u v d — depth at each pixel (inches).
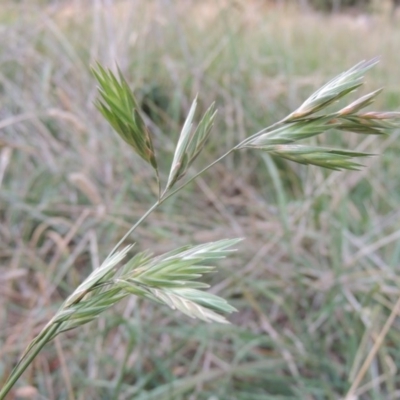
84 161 32.1
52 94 35.3
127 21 37.3
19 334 23.1
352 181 32.9
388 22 55.4
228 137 35.4
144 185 31.9
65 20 43.2
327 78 41.4
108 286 6.1
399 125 5.8
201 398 21.6
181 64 39.4
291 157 6.0
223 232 28.7
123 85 5.8
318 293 26.9
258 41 47.4
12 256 27.5
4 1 46.5
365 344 22.1
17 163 32.0
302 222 29.7
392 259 25.9
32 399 20.8
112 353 23.4
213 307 5.1
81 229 28.5
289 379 22.2
